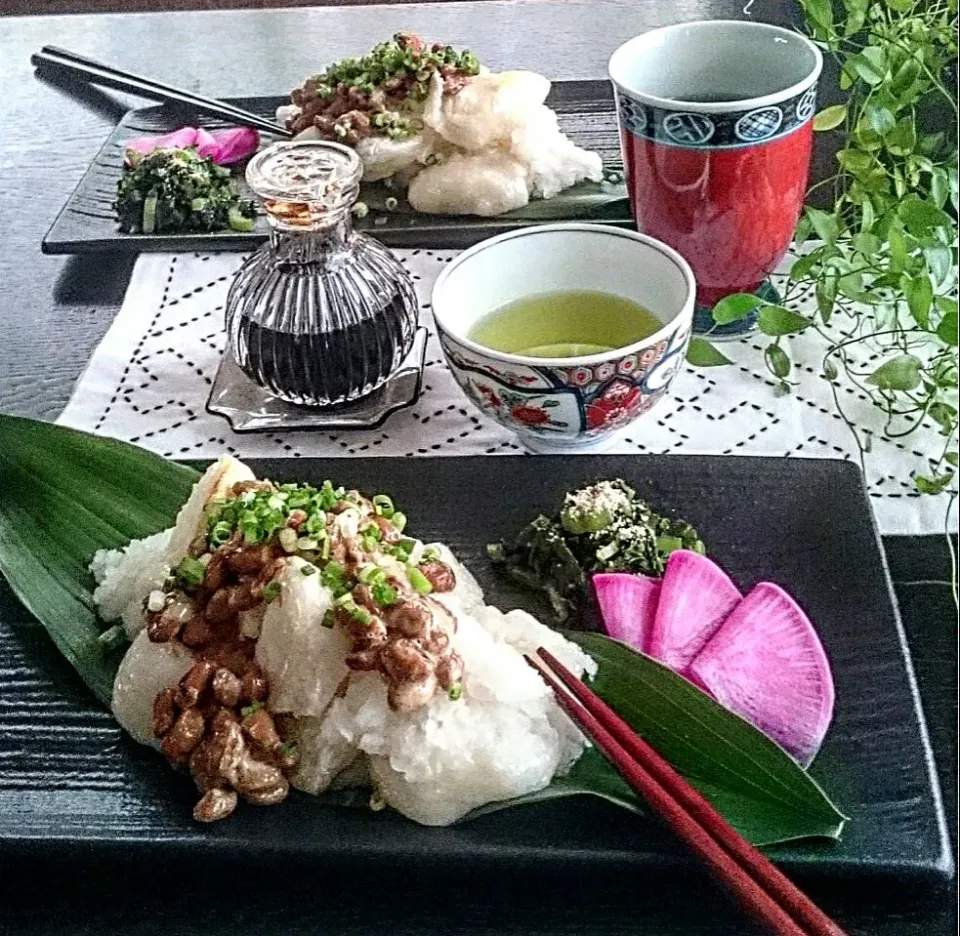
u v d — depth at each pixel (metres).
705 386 0.54
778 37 0.55
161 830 0.37
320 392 0.53
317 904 0.37
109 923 0.37
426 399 0.54
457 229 0.64
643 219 0.56
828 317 0.52
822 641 0.42
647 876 0.36
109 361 0.57
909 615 0.44
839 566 0.44
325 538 0.40
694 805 0.36
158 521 0.47
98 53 0.84
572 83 0.76
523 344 0.50
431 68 0.69
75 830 0.38
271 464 0.49
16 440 0.49
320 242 0.53
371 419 0.53
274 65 0.81
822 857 0.36
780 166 0.53
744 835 0.36
